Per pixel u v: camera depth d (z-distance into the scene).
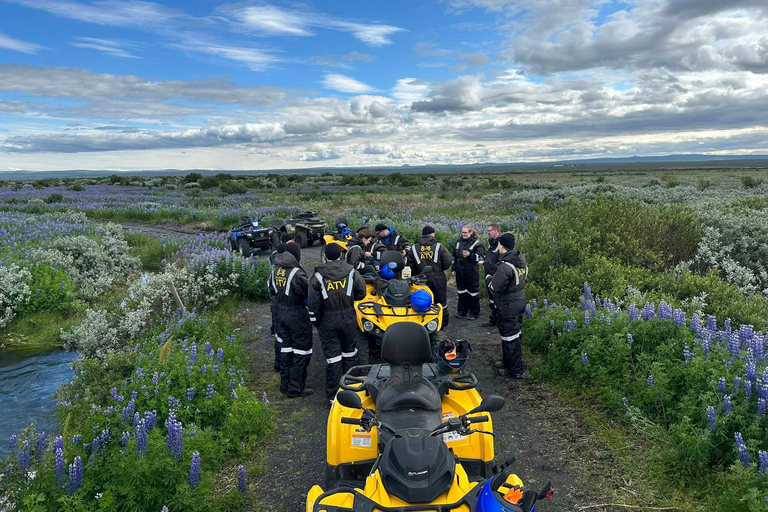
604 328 7.03
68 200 43.09
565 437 5.55
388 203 36.44
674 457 4.75
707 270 11.07
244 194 52.81
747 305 8.09
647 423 5.42
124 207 35.44
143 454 4.54
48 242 16.16
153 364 6.67
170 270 11.38
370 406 4.51
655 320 6.71
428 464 3.06
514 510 2.61
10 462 4.49
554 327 7.91
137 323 8.86
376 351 7.55
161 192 56.22
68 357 9.07
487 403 3.52
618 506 4.32
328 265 6.55
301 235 19.83
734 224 11.59
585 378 6.75
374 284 8.37
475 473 4.22
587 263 10.27
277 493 4.77
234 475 5.07
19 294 10.82
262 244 19.47
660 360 6.08
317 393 7.17
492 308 9.91
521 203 29.94
